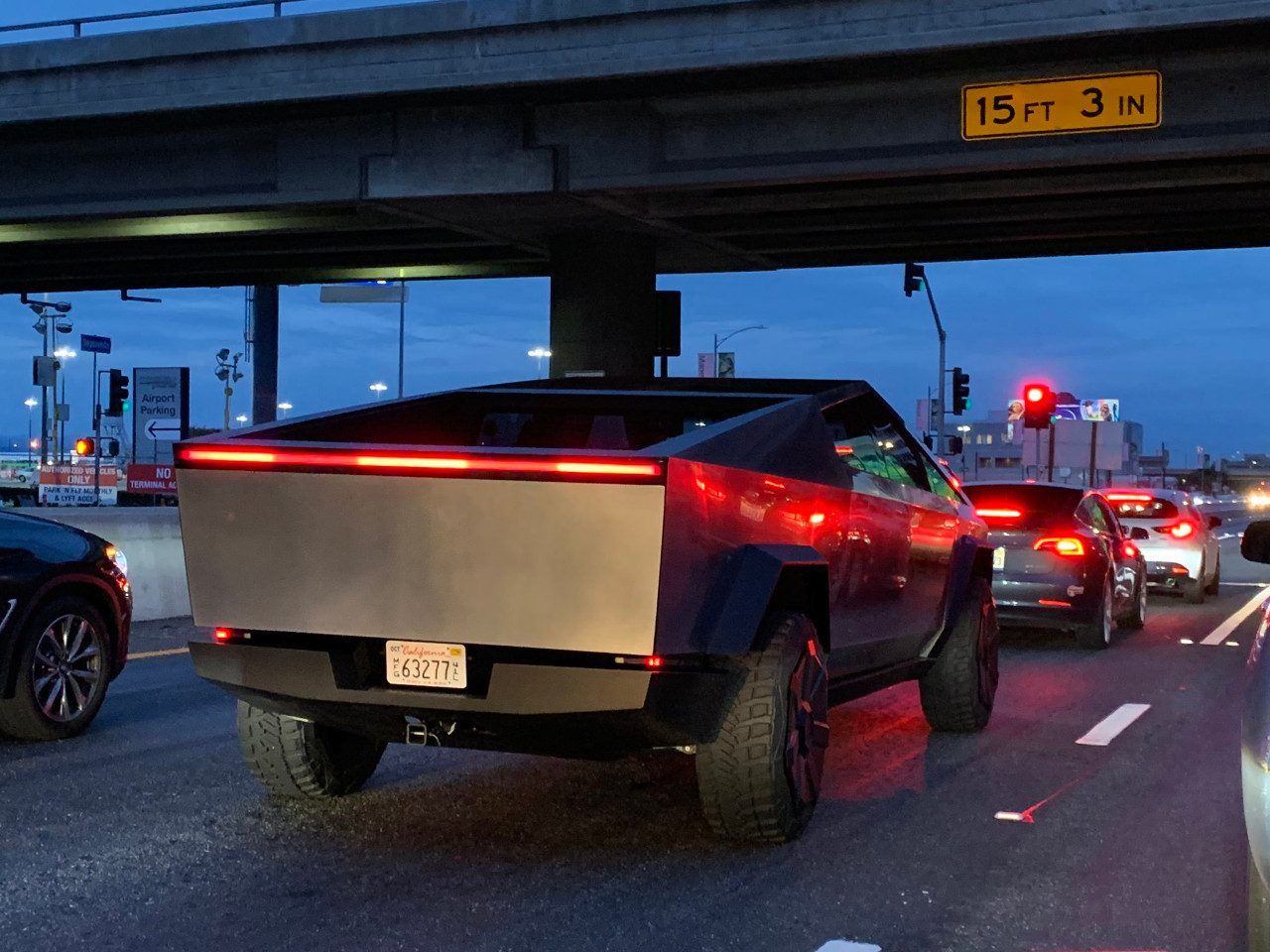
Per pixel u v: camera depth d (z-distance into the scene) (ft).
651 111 75.10
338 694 17.95
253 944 15.21
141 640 43.19
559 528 16.60
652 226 87.86
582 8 70.44
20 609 25.80
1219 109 65.36
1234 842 20.39
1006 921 16.43
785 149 72.95
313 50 75.66
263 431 19.58
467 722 17.87
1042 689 37.22
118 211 85.56
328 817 20.93
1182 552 69.36
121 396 154.10
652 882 17.83
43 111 80.38
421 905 16.67
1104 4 61.87
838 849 19.58
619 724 17.25
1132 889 17.88
